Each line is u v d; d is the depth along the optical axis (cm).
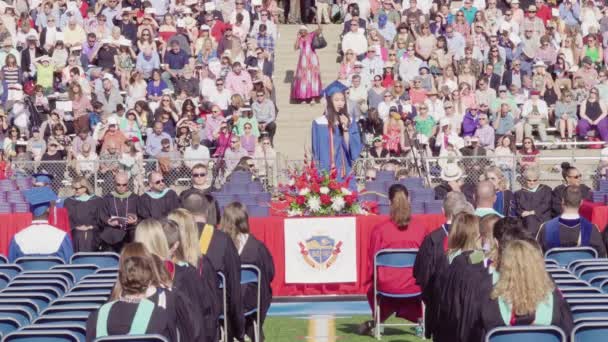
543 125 2988
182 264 1088
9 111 2989
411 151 2741
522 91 3108
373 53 3167
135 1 3459
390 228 1541
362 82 3138
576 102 3033
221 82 3030
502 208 2095
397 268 1533
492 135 2861
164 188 1995
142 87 3078
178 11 3441
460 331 1030
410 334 1609
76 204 1941
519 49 3244
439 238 1330
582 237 1551
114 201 1955
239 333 1345
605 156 2497
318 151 2072
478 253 1060
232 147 2631
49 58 3159
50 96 3084
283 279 1938
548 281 960
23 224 2016
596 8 3519
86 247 1933
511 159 2420
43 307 1227
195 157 2673
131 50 3225
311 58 3203
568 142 2814
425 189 2214
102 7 3459
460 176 2259
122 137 2784
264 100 2947
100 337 912
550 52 3262
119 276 944
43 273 1365
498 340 945
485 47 3222
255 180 2406
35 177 2078
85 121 2922
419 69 3098
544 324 953
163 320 930
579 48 3341
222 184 2458
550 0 3653
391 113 2797
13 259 1606
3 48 3238
